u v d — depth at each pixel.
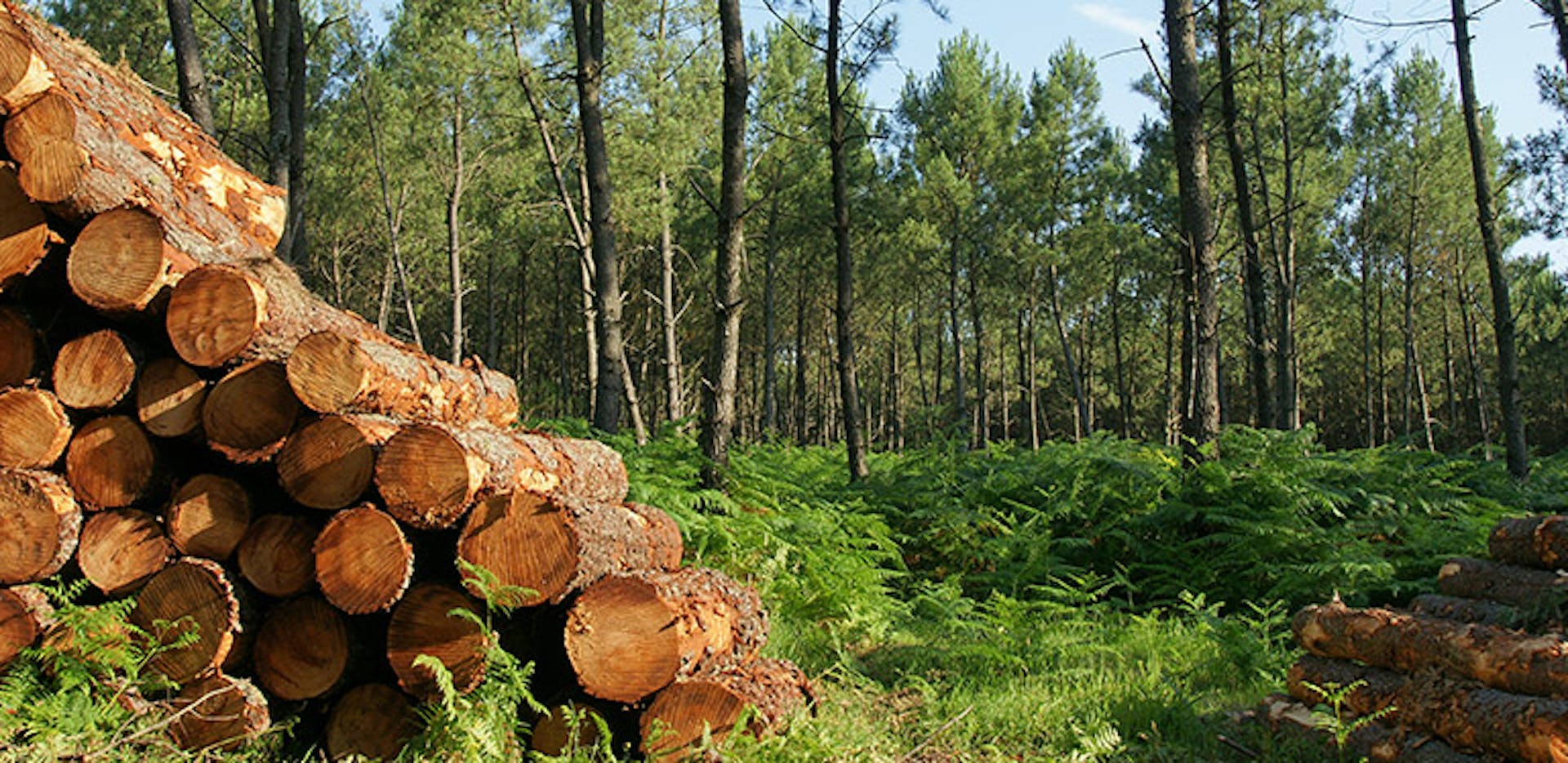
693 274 32.69
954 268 30.98
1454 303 37.94
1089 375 41.25
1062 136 31.75
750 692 4.86
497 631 4.64
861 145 30.86
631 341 38.12
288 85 12.22
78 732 4.34
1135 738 5.43
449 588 4.57
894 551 9.73
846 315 13.35
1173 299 33.62
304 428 4.68
